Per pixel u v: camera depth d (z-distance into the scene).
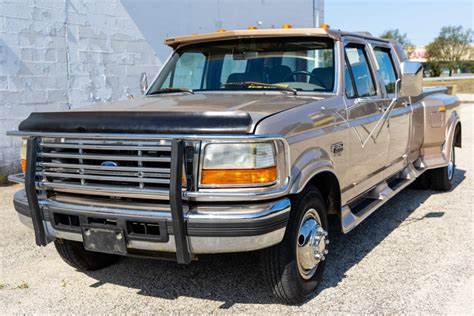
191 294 4.05
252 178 3.18
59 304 3.93
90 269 4.56
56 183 3.61
